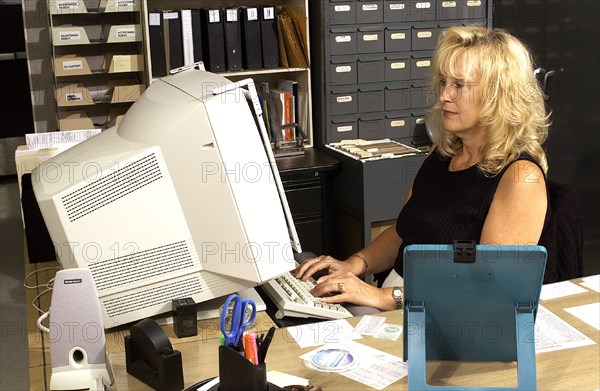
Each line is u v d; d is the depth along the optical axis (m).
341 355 1.53
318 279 2.23
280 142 3.90
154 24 3.69
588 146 3.89
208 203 1.71
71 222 1.69
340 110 3.96
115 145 1.79
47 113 4.53
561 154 4.05
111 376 1.59
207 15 3.78
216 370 1.52
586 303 1.76
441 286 1.36
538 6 3.97
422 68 4.02
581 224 2.08
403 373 1.47
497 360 1.45
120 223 1.71
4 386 3.25
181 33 3.76
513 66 1.91
